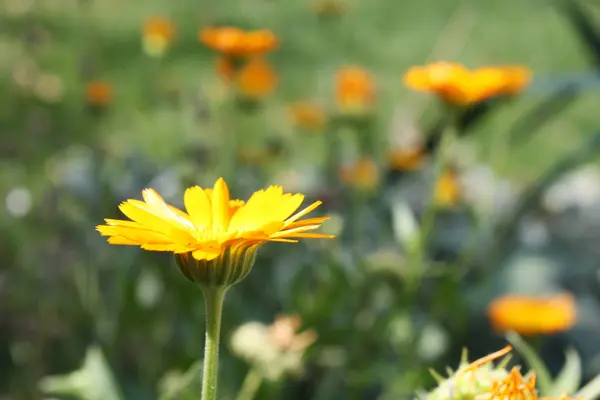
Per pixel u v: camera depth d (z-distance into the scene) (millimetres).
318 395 1188
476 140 1725
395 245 1339
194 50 2318
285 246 1270
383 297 1184
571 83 1354
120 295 1208
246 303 1241
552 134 1949
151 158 1433
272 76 1391
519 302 1197
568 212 1493
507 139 1514
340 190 1396
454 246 1395
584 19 1421
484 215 1353
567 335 1330
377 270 1176
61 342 1263
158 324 1215
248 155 1378
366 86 1401
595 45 1412
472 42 2666
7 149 1447
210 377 808
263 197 840
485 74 1162
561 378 979
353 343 1168
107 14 2486
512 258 1407
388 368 1168
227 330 1184
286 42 2551
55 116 1499
